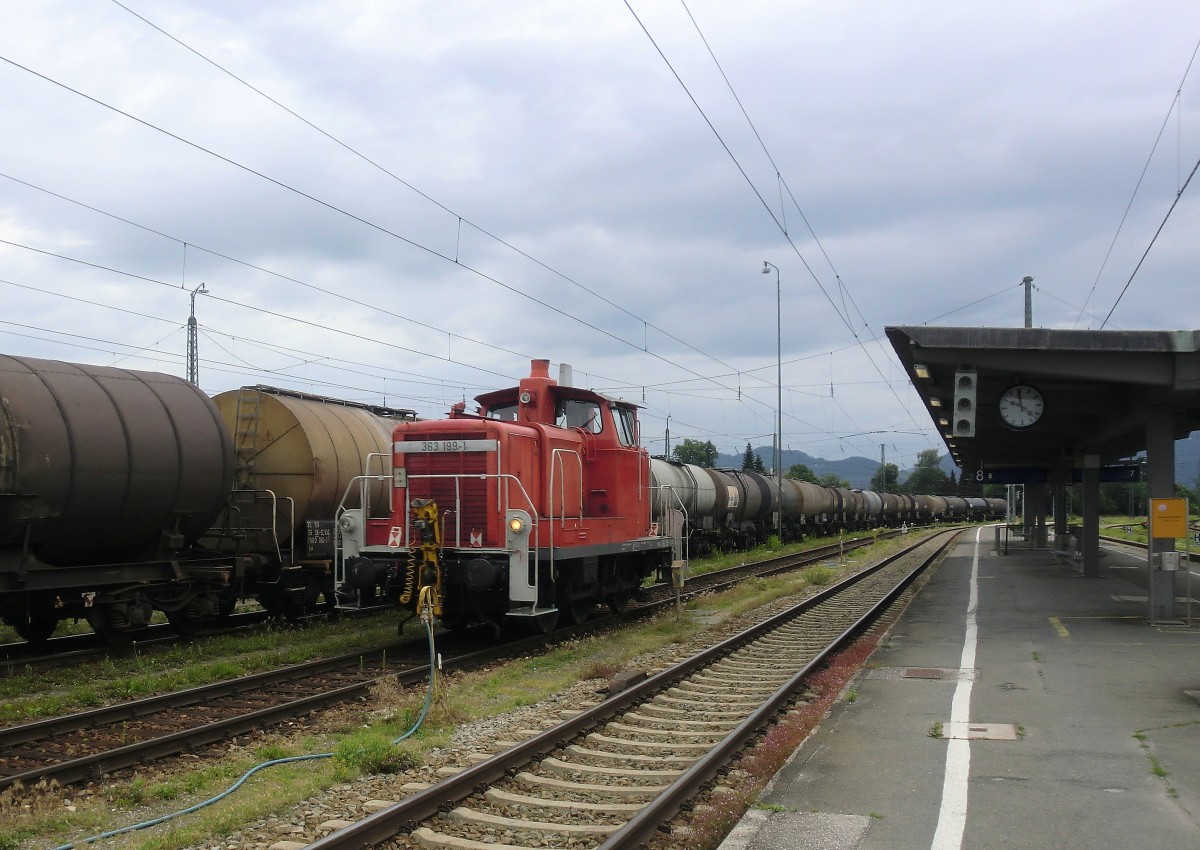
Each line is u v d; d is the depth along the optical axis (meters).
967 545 46.62
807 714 9.10
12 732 8.49
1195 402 16.17
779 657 13.52
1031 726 8.59
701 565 31.78
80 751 8.41
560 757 8.12
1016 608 17.97
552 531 13.95
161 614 18.06
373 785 7.30
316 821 6.52
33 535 11.84
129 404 13.05
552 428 15.70
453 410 15.08
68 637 14.42
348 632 15.88
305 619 16.97
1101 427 21.92
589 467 16.81
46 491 11.70
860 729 8.59
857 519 68.06
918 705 9.52
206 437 13.99
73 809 6.84
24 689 10.96
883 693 10.12
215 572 14.55
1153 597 15.56
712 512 36.22
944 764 7.41
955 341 14.23
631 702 10.07
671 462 31.69
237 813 6.56
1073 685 10.41
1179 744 7.91
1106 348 13.80
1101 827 5.99
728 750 7.86
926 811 6.32
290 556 16.47
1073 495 102.25
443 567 13.55
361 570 13.70
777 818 6.23
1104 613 17.03
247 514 16.55
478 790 6.98
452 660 12.62
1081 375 14.27
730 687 11.38
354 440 17.55
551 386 16.36
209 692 10.59
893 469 144.88
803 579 26.00
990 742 8.06
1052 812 6.27
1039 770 7.22
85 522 12.37
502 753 7.48
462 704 9.88
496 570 13.16
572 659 13.20
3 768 7.86
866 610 18.48
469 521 13.93
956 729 8.52
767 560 35.12
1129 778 6.98
